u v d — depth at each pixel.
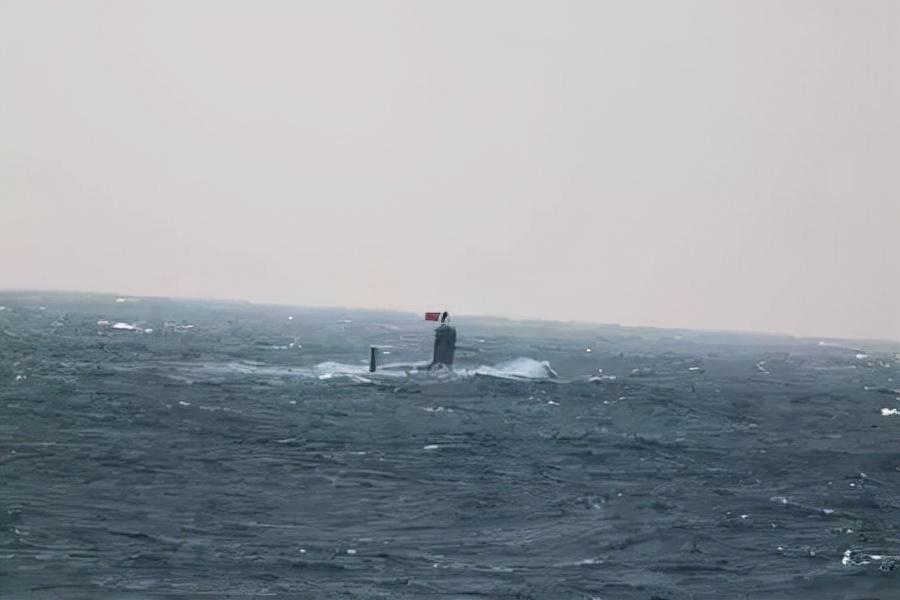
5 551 89.19
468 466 141.12
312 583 83.69
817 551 99.12
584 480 134.88
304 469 133.62
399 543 97.44
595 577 88.12
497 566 90.62
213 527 100.88
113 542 93.75
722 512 116.81
